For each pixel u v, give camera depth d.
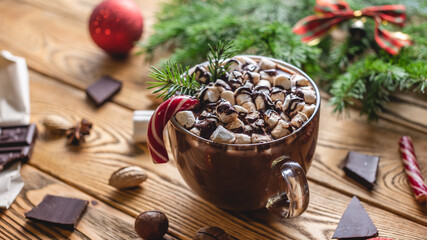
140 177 0.56
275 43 0.64
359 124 0.62
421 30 0.68
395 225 0.53
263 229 0.53
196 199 0.56
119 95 0.67
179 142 0.50
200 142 0.49
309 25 0.66
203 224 0.54
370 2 0.72
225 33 0.67
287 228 0.53
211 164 0.49
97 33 0.68
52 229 0.54
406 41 0.64
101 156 0.60
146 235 0.52
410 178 0.56
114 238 0.53
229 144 0.48
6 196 0.56
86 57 0.72
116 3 0.68
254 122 0.49
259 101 0.50
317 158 0.59
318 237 0.53
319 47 0.69
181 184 0.57
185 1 0.75
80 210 0.55
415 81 0.59
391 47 0.63
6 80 0.64
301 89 0.51
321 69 0.66
